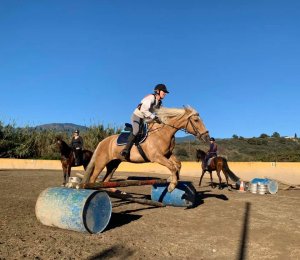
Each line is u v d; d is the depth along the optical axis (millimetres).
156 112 9102
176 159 9312
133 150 9273
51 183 16547
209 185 18234
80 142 15539
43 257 5488
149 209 9977
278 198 13070
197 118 9102
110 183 8281
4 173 22094
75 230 7090
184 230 7504
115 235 6996
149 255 5789
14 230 7121
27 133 30922
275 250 6184
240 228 7711
